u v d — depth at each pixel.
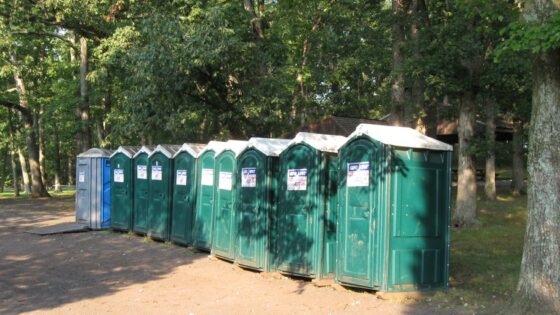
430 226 8.30
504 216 17.89
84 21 22.86
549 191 6.77
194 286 8.98
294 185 9.43
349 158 8.48
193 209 12.26
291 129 21.58
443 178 8.49
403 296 7.94
